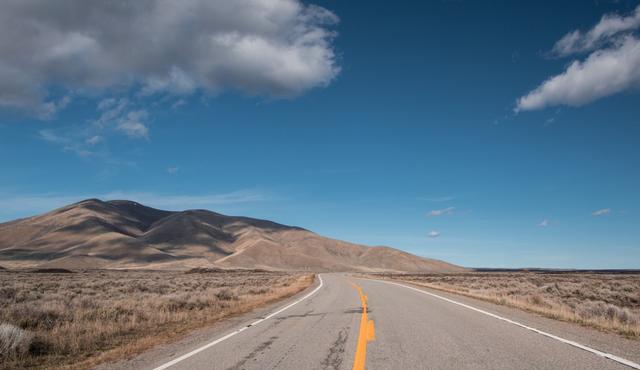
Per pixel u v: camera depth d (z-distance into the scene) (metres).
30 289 30.61
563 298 29.36
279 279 57.12
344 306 19.80
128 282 41.50
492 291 32.88
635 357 8.71
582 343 10.19
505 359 8.69
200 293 26.06
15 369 8.69
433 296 25.36
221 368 8.30
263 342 10.91
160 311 16.78
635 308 26.83
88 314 15.53
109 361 9.10
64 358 9.66
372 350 9.76
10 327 10.30
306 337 11.57
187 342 11.09
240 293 29.08
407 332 12.17
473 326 13.11
